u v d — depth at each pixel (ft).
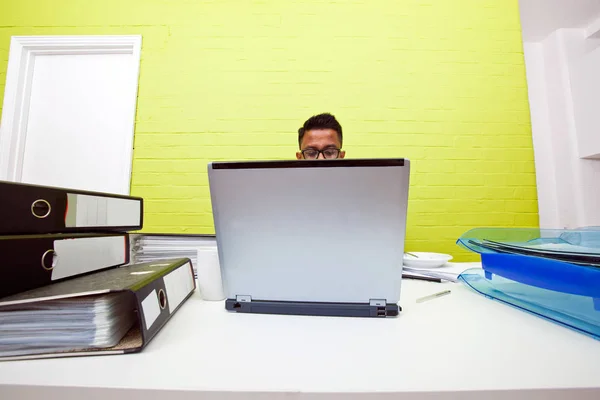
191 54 5.52
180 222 5.33
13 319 0.90
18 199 1.04
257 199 1.24
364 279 1.29
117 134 5.54
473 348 0.97
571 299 1.30
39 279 1.05
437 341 1.03
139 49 5.45
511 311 1.38
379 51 5.57
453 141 5.52
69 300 0.91
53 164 5.47
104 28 5.47
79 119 5.56
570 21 6.19
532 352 0.94
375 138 5.51
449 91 5.57
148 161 5.37
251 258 1.32
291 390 0.73
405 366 0.85
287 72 5.54
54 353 0.89
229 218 1.28
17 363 0.85
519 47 5.64
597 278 1.06
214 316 1.31
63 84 5.60
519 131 5.56
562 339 1.05
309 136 4.49
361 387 0.75
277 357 0.91
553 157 6.39
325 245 1.26
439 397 0.73
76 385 0.74
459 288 1.85
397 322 1.23
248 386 0.75
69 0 5.48
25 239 1.01
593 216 5.95
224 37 5.55
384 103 5.54
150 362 0.87
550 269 1.21
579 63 6.07
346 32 5.58
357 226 1.22
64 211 1.27
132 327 1.10
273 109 5.51
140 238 2.05
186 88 5.49
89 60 5.64
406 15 5.61
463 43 5.61
